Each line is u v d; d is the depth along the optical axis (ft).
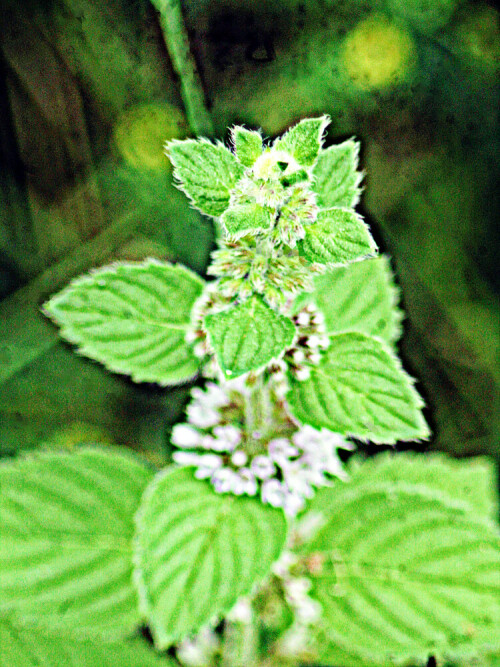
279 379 0.66
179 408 1.08
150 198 1.14
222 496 0.70
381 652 0.76
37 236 1.14
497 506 0.89
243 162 0.61
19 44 1.14
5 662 0.82
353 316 0.75
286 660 0.84
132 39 1.11
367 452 0.98
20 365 1.10
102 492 0.80
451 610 0.75
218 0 1.12
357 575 0.77
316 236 0.61
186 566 0.68
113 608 0.79
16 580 0.78
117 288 0.69
